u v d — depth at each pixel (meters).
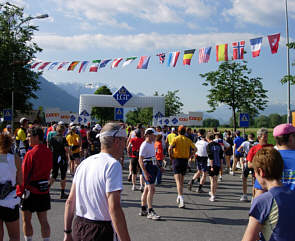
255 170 2.24
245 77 21.20
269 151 2.19
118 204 2.29
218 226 5.77
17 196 3.77
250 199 8.18
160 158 9.45
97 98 27.70
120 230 2.25
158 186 9.96
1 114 31.88
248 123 15.64
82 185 2.47
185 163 7.41
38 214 4.38
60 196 7.95
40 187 4.32
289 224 1.96
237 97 21.31
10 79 27.64
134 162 9.09
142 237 5.09
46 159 4.39
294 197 2.03
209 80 21.56
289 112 16.33
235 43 9.34
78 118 26.69
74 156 11.51
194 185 10.35
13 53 26.39
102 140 2.62
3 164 3.65
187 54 10.25
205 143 9.07
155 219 6.12
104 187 2.36
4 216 3.60
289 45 11.18
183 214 6.59
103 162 2.45
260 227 2.03
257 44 8.98
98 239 2.33
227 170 14.20
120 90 20.00
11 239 3.72
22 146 10.89
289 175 3.09
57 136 7.67
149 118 58.06
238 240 5.01
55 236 5.08
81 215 2.46
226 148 10.36
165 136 15.30
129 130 16.03
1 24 28.41
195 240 4.98
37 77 30.55
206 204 7.57
